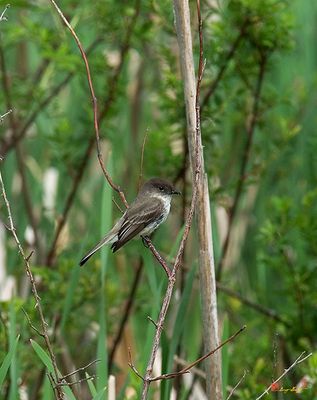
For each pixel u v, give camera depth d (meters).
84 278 12.86
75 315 13.13
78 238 15.17
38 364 11.61
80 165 14.14
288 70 15.90
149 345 9.60
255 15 12.23
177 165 13.32
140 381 10.43
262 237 13.05
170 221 15.38
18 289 14.07
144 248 10.11
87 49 14.16
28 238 14.98
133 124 15.96
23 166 14.34
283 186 15.76
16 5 12.29
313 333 13.13
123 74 14.19
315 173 15.40
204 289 8.88
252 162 14.54
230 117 13.87
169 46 13.77
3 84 13.59
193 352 12.27
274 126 14.81
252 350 13.23
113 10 13.00
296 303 13.35
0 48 13.27
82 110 15.52
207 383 8.97
